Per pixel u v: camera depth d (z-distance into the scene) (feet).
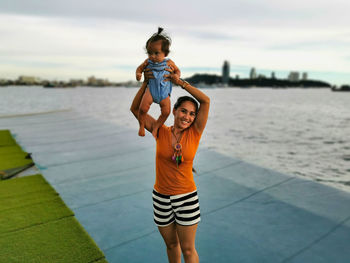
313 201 15.10
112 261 9.87
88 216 13.60
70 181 18.89
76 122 48.62
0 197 15.38
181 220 6.84
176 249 7.84
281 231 12.09
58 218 12.92
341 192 16.14
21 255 9.84
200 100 6.26
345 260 9.89
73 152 27.45
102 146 30.22
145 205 14.99
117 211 14.21
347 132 86.79
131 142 32.14
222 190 17.11
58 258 9.72
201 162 23.12
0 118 52.85
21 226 12.02
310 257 10.11
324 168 44.65
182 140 6.49
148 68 6.07
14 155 25.55
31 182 18.06
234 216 13.64
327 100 380.17
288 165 46.37
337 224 12.52
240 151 56.95
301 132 86.22
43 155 26.13
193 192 6.84
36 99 288.30
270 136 77.30
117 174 20.52
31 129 41.65
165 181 6.76
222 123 107.65
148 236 11.72
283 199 15.52
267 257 10.16
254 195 16.24
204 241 11.34
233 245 11.02
